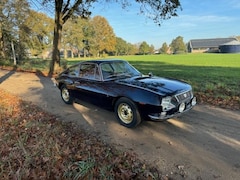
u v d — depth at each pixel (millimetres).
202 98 7422
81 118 5762
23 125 5043
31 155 3572
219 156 3635
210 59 35094
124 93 4762
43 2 14828
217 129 4746
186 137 4395
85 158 3506
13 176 3061
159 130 4785
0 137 4359
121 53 91125
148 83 4887
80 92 6191
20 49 28609
